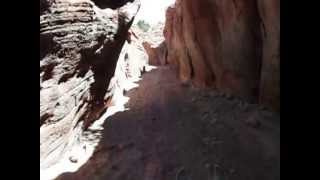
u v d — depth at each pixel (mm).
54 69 9414
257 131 10938
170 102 18688
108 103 17328
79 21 11789
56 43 9516
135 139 12062
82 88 12180
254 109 13320
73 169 9117
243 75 15453
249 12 14125
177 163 9430
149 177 8617
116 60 20062
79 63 11688
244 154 9336
